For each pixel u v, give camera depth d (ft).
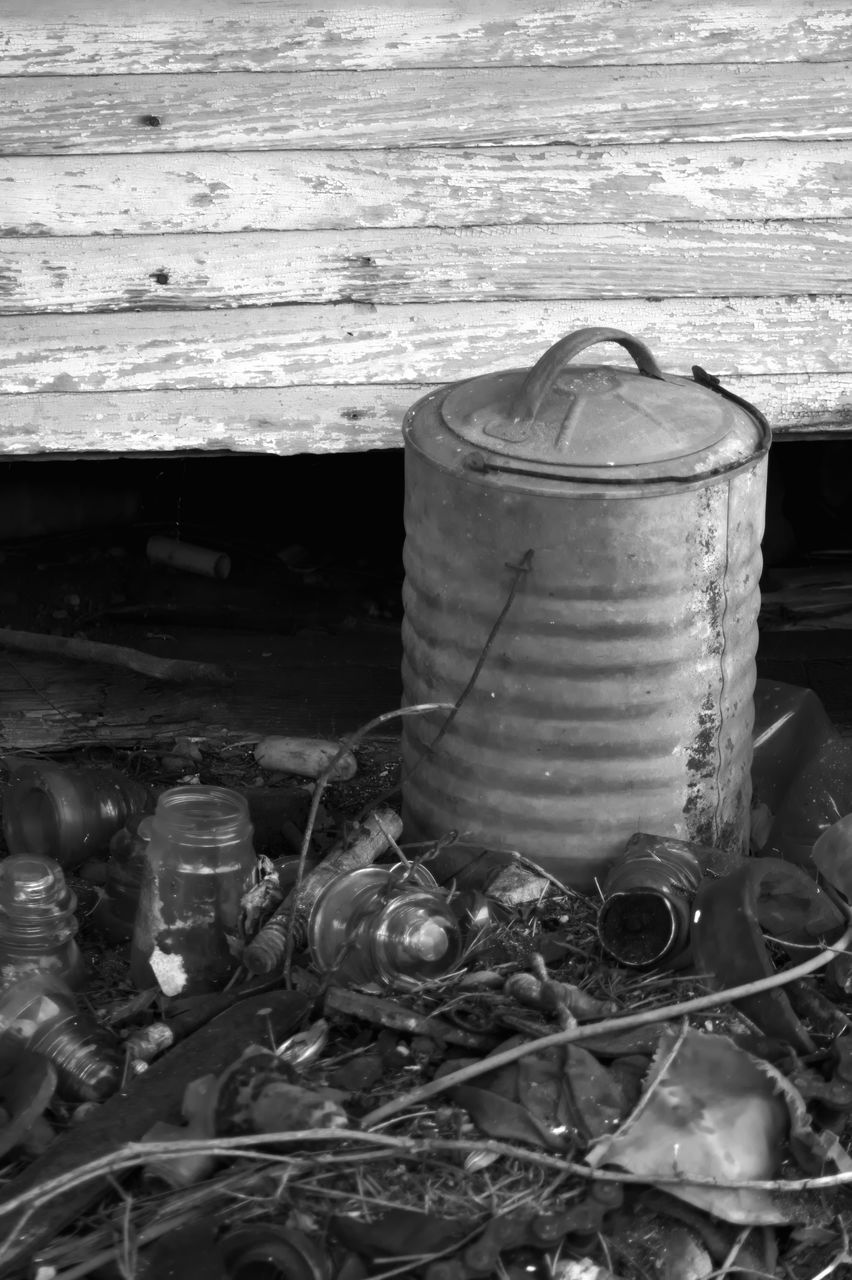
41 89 8.40
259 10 8.39
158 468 10.81
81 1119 7.06
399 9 8.43
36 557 10.33
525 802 7.86
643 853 7.74
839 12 8.55
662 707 7.77
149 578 10.31
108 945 7.96
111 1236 6.77
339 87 8.51
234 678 9.45
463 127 8.59
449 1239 6.77
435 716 7.96
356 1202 6.83
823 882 7.69
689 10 8.51
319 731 9.11
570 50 8.53
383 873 7.68
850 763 8.58
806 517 10.84
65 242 8.60
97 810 8.21
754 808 8.48
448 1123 7.02
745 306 8.89
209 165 8.56
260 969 7.55
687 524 7.57
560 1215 6.77
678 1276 6.88
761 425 7.94
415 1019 7.29
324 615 10.12
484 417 7.74
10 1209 6.61
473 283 8.79
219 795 7.75
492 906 7.79
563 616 7.62
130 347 8.75
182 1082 7.13
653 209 8.74
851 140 8.71
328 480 11.19
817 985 7.60
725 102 8.63
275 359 8.81
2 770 8.76
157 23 8.38
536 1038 7.15
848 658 9.70
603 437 7.59
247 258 8.68
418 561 7.88
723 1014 7.33
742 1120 6.97
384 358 8.85
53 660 9.46
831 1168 7.00
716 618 7.77
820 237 8.82
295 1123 6.85
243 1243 6.70
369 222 8.68
